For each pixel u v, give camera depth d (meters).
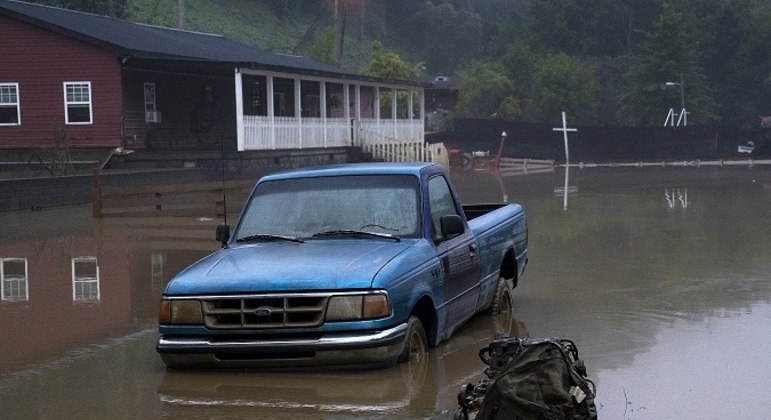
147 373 7.95
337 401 6.93
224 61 33.47
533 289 11.75
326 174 8.88
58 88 34.47
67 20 36.38
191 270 7.88
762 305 10.40
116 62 34.00
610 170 43.22
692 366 7.88
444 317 8.37
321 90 40.53
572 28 105.06
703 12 98.00
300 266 7.54
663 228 18.12
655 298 10.95
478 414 6.04
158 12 93.50
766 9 98.75
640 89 75.56
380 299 7.32
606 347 8.59
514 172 42.81
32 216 22.97
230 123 42.34
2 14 34.50
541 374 5.99
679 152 50.06
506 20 139.62
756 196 25.92
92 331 9.75
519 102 77.38
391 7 124.25
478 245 9.33
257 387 7.31
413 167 8.83
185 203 25.41
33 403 7.12
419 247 8.07
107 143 34.34
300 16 118.31
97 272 13.81
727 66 90.31
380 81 45.38
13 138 34.84
